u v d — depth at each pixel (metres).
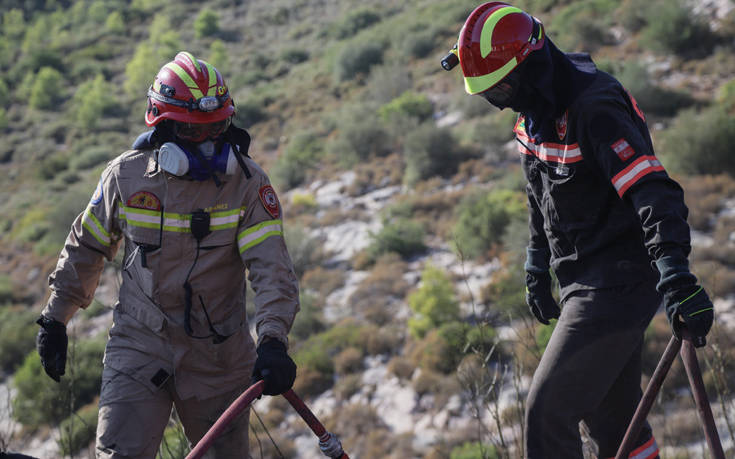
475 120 31.34
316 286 22.33
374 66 43.78
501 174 26.09
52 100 59.25
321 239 25.78
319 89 45.62
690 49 29.80
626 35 32.69
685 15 29.75
